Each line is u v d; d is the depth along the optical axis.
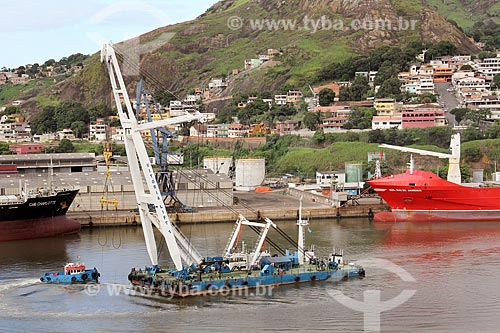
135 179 103.06
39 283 101.88
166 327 84.44
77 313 89.06
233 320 86.56
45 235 137.75
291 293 96.88
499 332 83.19
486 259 117.88
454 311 90.31
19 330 83.56
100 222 151.25
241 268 102.06
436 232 145.75
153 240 103.31
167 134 158.00
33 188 154.50
